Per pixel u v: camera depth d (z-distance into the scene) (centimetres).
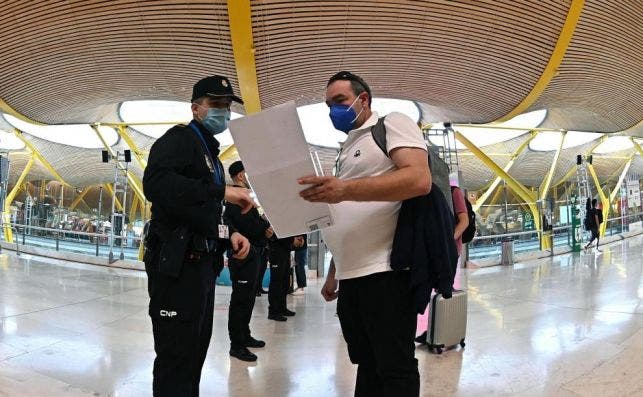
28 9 745
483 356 414
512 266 1152
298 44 832
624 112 1336
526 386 340
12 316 543
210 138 244
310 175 173
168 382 219
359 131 212
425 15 790
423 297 193
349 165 211
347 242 209
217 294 784
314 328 545
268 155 173
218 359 417
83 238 1434
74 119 1415
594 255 1329
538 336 471
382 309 201
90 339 464
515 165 2794
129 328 515
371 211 206
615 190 2712
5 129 2238
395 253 196
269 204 182
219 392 339
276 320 585
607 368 367
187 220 222
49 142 2383
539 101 1151
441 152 1027
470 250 1327
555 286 786
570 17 830
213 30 793
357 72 955
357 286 210
